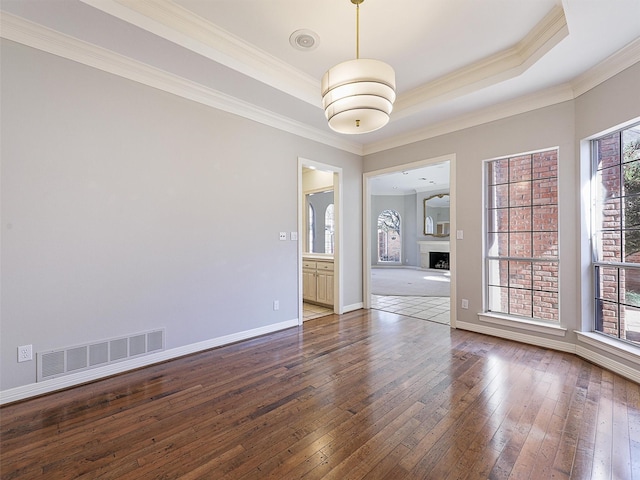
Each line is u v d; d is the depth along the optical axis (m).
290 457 1.62
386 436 1.78
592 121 2.77
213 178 3.23
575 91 2.94
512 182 3.53
